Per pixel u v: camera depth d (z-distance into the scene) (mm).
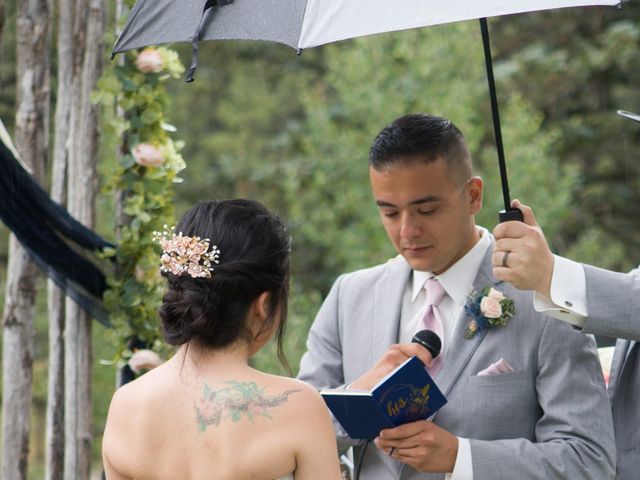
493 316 4254
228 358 3408
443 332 4406
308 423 3332
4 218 5531
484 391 4219
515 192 13656
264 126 19484
